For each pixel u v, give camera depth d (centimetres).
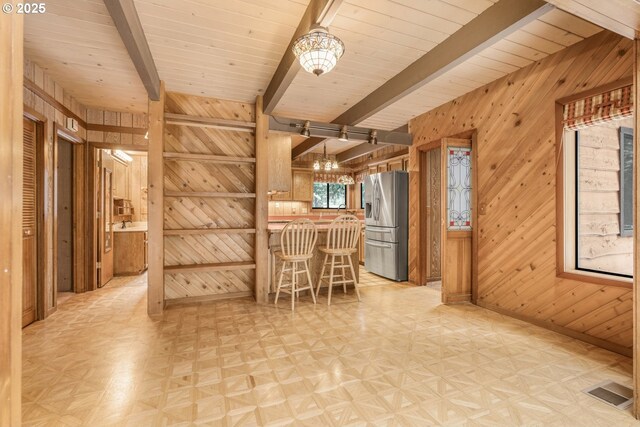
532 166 302
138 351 243
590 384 198
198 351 243
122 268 520
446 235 367
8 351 77
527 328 291
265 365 221
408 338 268
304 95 383
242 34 254
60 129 350
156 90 315
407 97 388
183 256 381
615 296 242
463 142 372
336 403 177
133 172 627
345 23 239
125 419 163
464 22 239
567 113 275
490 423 161
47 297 322
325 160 624
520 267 314
